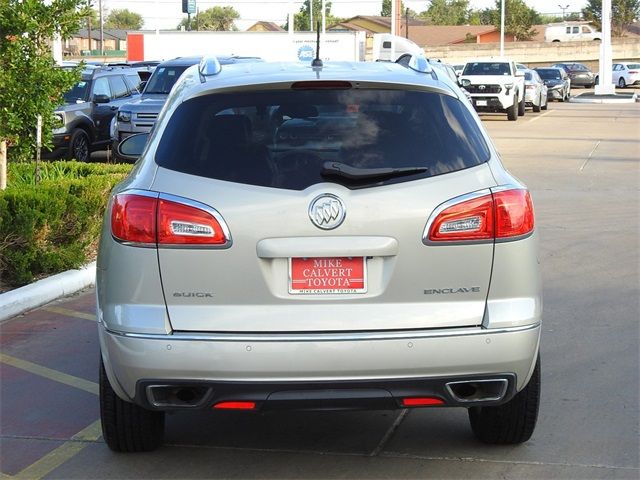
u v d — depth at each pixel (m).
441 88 4.57
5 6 9.51
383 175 4.23
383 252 4.18
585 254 10.12
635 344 6.93
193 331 4.19
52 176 11.59
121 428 4.83
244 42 46.25
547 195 14.48
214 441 5.22
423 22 131.00
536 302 4.35
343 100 4.47
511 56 85.75
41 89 10.03
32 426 5.48
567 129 27.84
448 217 4.22
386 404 4.24
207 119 4.43
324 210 4.16
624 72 60.25
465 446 5.10
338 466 4.86
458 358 4.18
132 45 47.06
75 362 6.69
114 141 18.31
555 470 4.78
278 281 4.19
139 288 4.22
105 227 4.48
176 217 4.20
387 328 4.18
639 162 18.88
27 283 8.69
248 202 4.19
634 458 4.92
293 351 4.11
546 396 5.86
